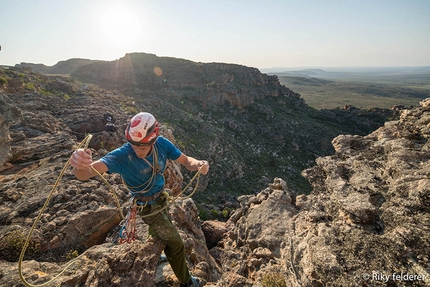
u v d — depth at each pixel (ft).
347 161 22.36
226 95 317.01
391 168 17.06
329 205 18.75
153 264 15.23
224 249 38.24
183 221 31.12
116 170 10.42
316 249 14.74
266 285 19.01
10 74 132.26
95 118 77.10
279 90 416.87
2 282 14.98
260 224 32.50
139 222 24.25
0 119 34.32
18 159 36.35
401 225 13.14
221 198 138.21
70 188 28.30
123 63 419.13
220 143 216.95
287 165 232.32
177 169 59.82
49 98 98.37
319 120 364.17
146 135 9.91
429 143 18.11
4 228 21.53
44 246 20.75
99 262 15.38
